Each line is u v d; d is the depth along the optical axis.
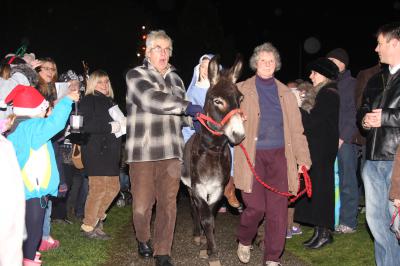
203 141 4.28
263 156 4.32
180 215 7.16
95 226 5.61
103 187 5.48
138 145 4.45
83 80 6.39
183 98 4.72
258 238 5.36
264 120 4.31
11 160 2.18
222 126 4.03
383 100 3.78
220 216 7.00
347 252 5.09
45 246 5.07
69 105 3.70
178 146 4.51
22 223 2.15
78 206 6.58
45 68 5.46
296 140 4.42
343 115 5.63
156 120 4.46
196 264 4.80
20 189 2.17
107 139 5.41
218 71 4.26
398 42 3.69
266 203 4.40
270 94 4.38
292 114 4.41
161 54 4.50
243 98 4.29
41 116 3.89
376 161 3.84
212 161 4.29
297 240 5.59
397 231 3.66
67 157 6.04
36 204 3.81
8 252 2.08
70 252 5.04
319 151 5.18
